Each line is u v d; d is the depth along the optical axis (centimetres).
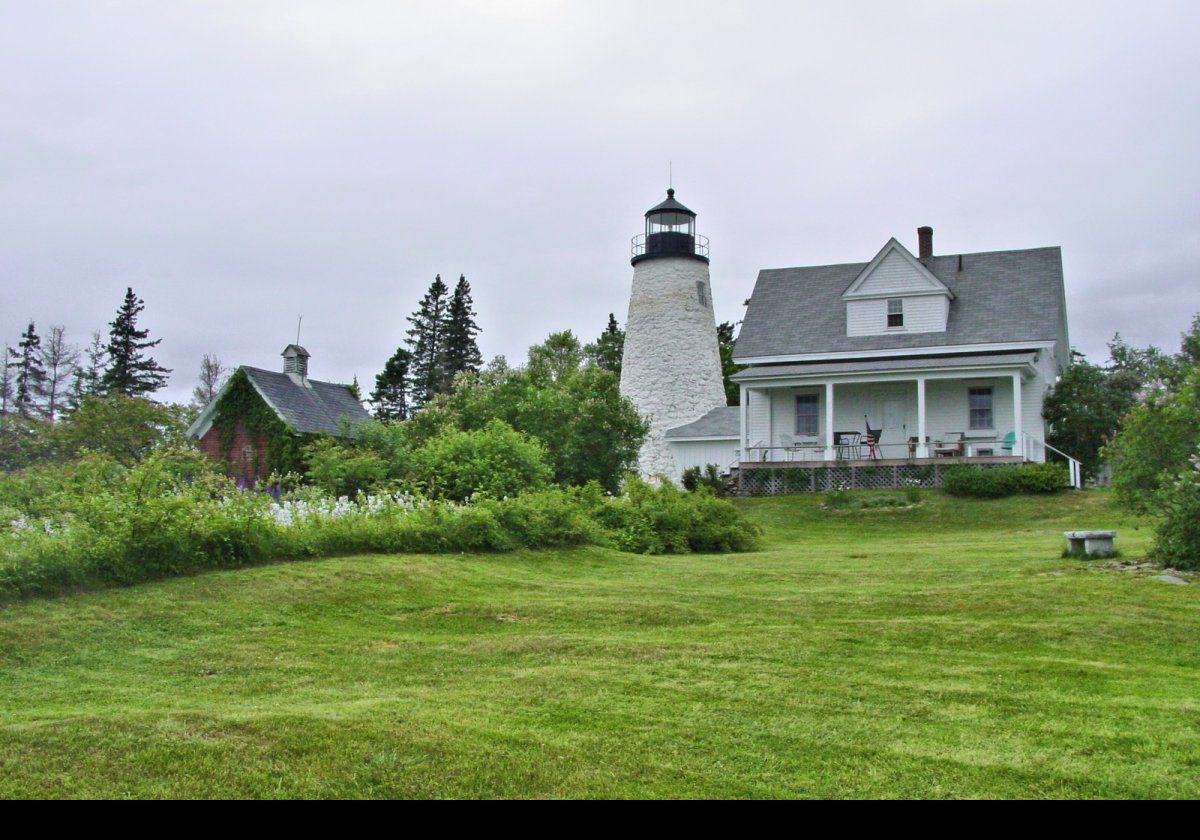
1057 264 3481
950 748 638
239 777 583
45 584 1006
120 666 843
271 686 791
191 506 1212
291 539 1318
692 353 3878
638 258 3972
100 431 3145
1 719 674
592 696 756
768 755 627
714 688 779
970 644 930
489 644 941
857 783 583
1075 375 3341
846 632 981
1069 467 2948
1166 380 3688
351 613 1089
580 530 1708
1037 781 583
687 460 3722
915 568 1450
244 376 3136
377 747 629
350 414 3406
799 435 3469
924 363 3156
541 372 4503
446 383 6962
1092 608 1066
